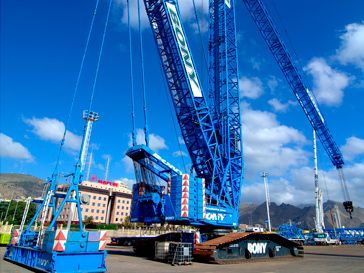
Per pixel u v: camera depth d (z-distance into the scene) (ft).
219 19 112.27
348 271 54.75
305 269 57.31
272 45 174.91
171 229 165.48
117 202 437.17
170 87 92.94
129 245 142.82
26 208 73.82
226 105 99.81
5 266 49.80
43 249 45.27
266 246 77.82
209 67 108.68
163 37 92.73
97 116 65.26
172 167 81.30
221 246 68.03
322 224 209.36
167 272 49.08
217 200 85.30
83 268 43.52
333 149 215.10
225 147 94.73
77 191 56.18
